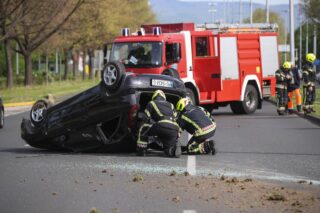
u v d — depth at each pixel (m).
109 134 17.80
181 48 26.86
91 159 16.19
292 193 11.64
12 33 54.56
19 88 61.72
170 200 11.08
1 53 104.19
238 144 19.28
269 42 32.66
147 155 16.80
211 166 14.85
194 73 27.41
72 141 17.56
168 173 13.86
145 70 26.05
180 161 15.68
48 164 15.36
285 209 10.36
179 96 17.58
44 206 10.73
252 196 11.37
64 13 60.03
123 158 16.31
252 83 31.88
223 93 29.81
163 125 16.08
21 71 110.31
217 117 29.95
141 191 11.88
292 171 14.22
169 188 12.13
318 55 135.88
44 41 63.53
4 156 17.03
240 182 12.75
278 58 33.19
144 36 26.64
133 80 16.64
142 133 16.41
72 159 16.23
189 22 28.75
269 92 32.88
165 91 17.23
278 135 21.83
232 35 30.47
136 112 16.72
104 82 16.67
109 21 77.12
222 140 20.34
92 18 70.00
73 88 65.12
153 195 11.51
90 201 11.07
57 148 18.08
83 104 17.03
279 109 31.00
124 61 26.50
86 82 84.31
